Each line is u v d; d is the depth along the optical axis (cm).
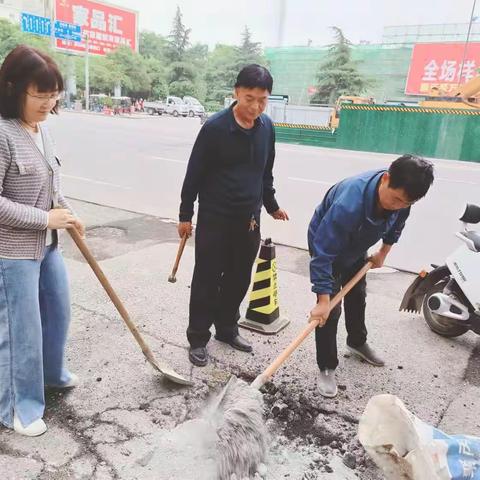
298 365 296
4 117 194
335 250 229
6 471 202
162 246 511
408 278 466
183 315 348
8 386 221
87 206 678
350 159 1287
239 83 242
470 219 326
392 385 283
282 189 830
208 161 263
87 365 280
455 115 1503
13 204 194
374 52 3259
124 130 1775
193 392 262
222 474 196
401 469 195
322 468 218
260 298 337
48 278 228
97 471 205
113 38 3788
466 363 312
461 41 3042
